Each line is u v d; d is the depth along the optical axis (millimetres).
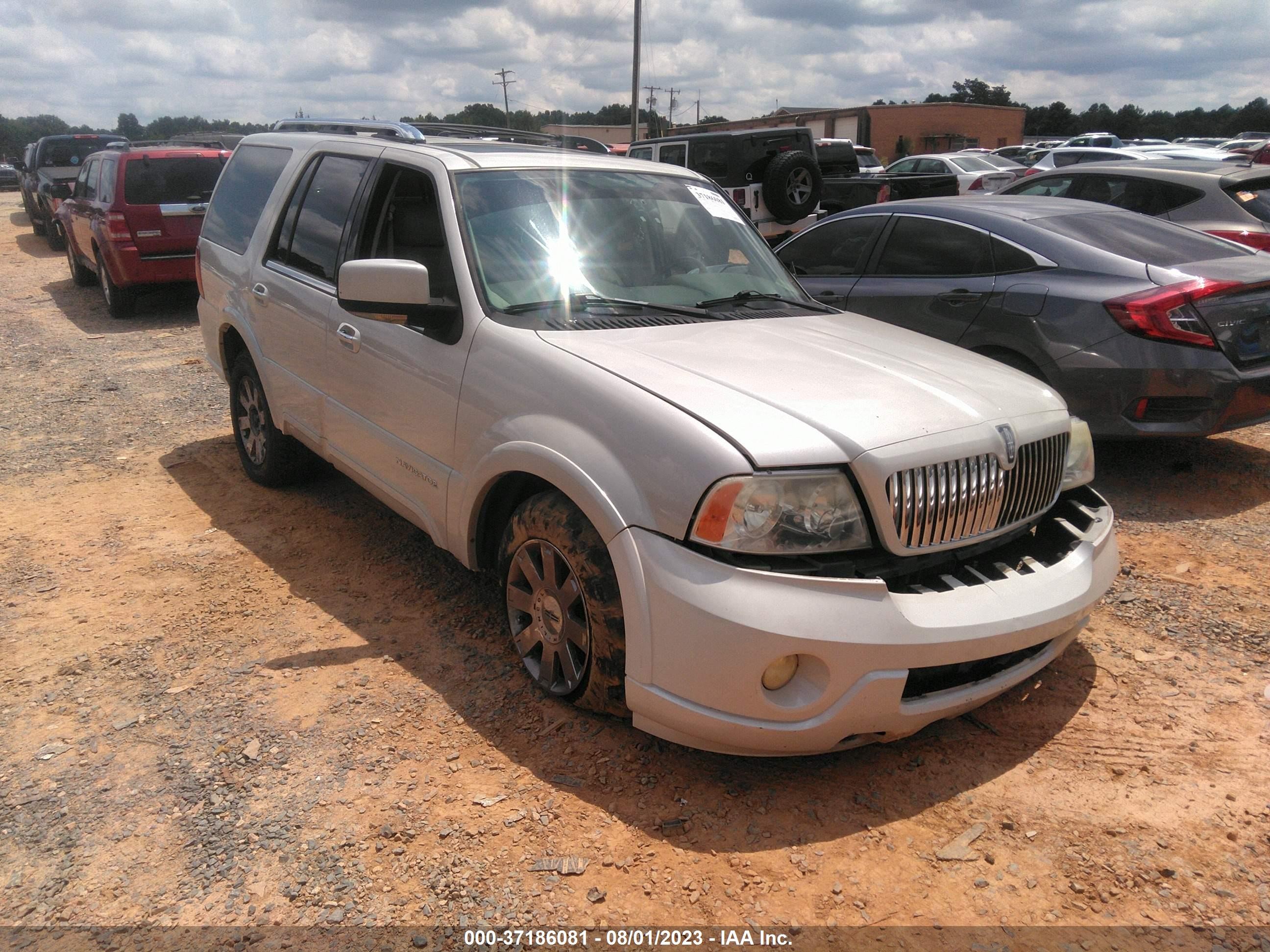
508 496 3289
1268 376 4945
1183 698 3299
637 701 2664
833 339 3416
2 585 4113
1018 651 2877
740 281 4000
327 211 4402
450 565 4305
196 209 10664
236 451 6043
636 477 2662
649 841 2553
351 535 4664
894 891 2406
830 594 2479
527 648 3230
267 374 4727
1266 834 2627
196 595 4008
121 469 5699
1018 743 3045
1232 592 4098
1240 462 5758
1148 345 4855
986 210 5812
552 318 3338
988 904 2369
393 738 2996
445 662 3451
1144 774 2889
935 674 2678
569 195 3846
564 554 2869
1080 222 5633
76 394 7543
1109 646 3662
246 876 2422
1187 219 7855
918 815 2695
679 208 4133
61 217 12836
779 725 2520
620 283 3648
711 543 2500
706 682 2504
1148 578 4246
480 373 3248
